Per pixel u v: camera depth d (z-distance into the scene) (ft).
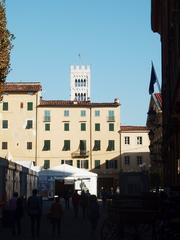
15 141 367.25
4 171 107.24
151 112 214.48
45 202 192.95
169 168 127.95
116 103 376.48
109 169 374.02
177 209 53.93
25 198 136.56
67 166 185.37
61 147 371.56
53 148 370.73
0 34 96.17
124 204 57.93
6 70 97.66
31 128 369.30
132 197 58.23
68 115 374.84
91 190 184.03
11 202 84.48
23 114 369.71
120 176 127.13
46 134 371.15
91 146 375.86
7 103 368.68
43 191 190.90
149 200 56.80
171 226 53.16
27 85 372.17
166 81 133.49
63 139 372.79
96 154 375.25
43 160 368.89
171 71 111.34
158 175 174.91
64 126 374.02
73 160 372.58
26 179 150.30
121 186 126.52
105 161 374.63
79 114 376.07
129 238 59.52
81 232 90.12
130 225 59.11
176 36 92.73
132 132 375.86
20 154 367.25
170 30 108.47
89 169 374.22
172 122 97.40
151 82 138.21
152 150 232.73
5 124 368.27
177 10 89.35
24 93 370.53
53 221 82.17
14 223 84.38
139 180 126.21
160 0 159.53
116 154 375.25
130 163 374.22
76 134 374.63
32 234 79.15
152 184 174.29
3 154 365.81
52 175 181.47
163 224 53.93
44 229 97.45
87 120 376.48
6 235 84.23
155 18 173.27
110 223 63.87
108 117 376.89
